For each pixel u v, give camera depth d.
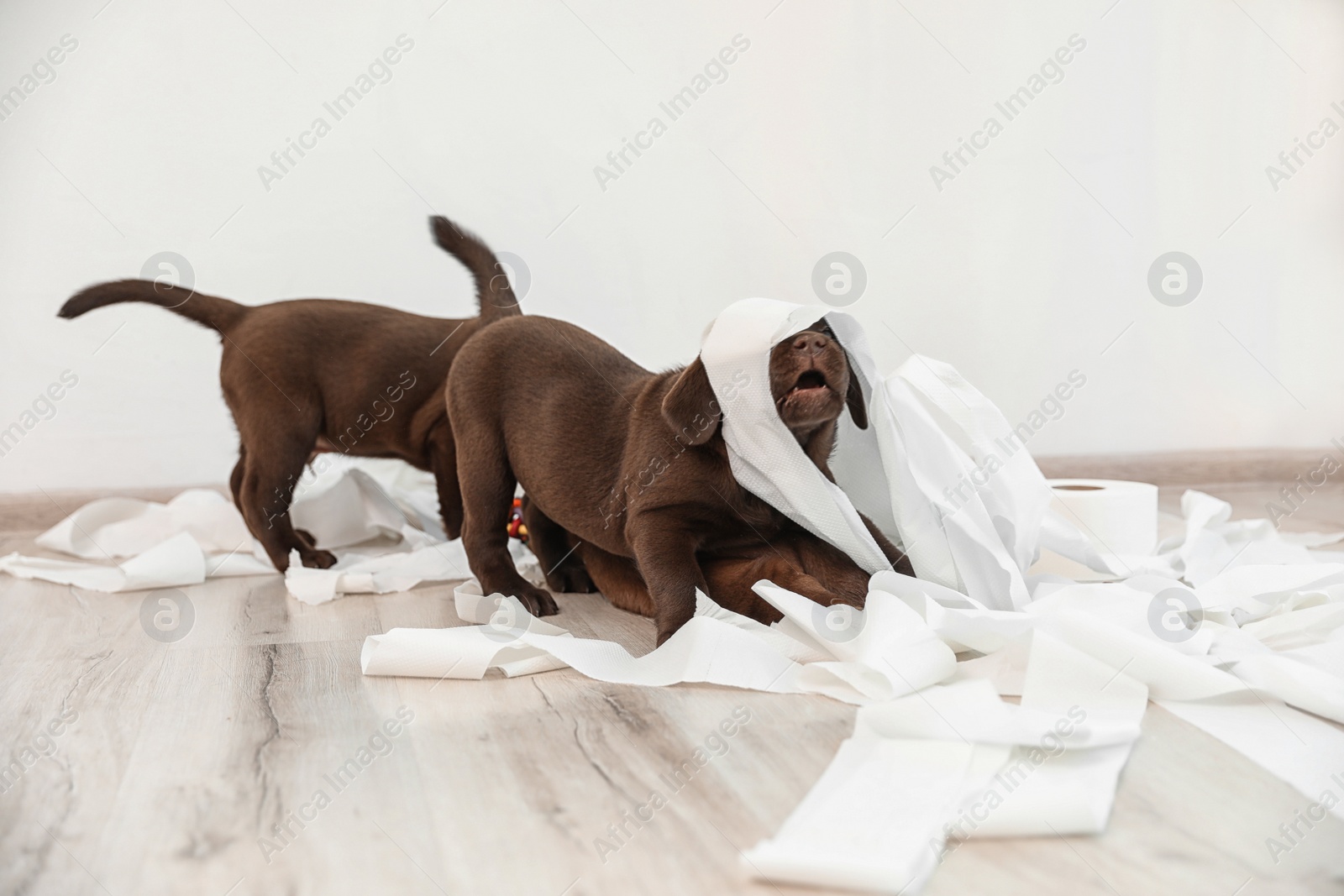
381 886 1.19
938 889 1.14
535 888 1.18
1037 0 4.76
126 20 4.36
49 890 1.19
